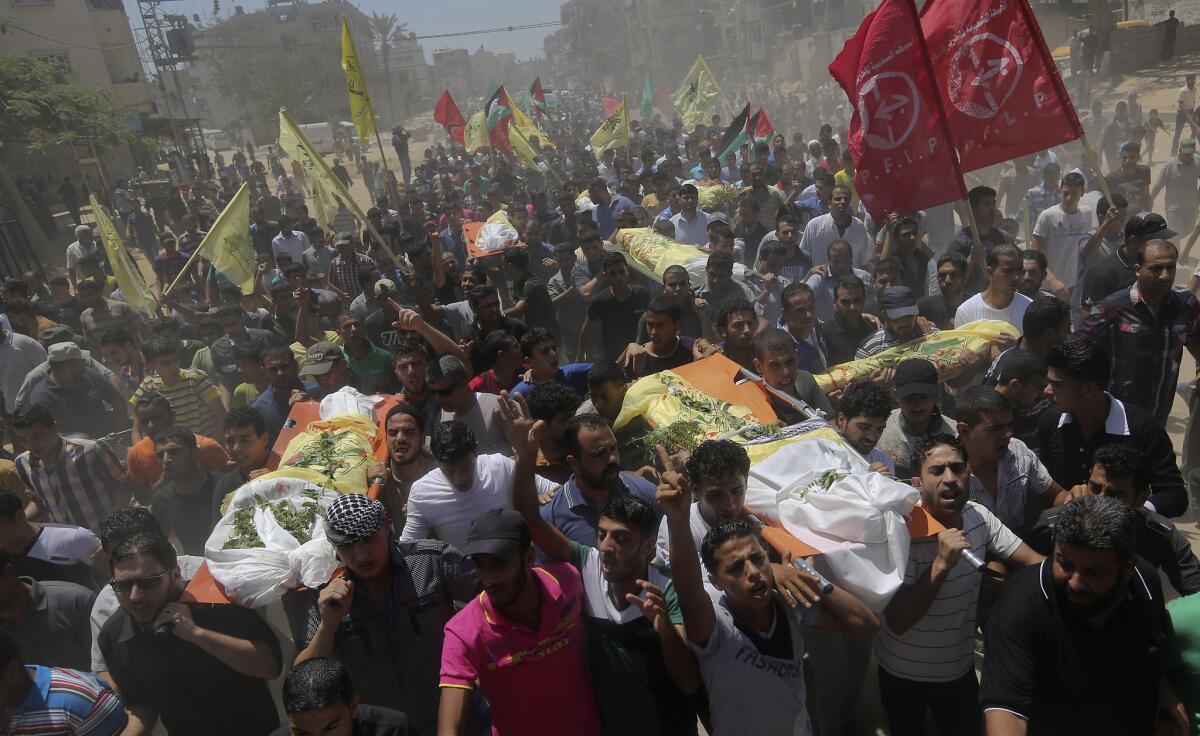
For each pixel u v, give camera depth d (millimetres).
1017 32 7094
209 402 7613
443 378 5359
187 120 47188
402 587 3914
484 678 3539
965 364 6047
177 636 3953
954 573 3852
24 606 4418
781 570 3576
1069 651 3281
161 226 26672
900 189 7258
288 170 46469
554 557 3975
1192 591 4008
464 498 4484
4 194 21750
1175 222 12703
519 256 10023
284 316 9781
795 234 9445
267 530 4172
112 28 45531
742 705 3518
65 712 3727
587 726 3658
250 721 4191
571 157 25797
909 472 4695
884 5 6934
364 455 5066
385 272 11789
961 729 4023
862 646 4406
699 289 8953
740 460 3875
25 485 6176
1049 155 14375
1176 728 3387
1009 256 6500
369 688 3938
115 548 3861
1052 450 4816
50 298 13562
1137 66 30906
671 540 3379
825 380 6141
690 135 23859
